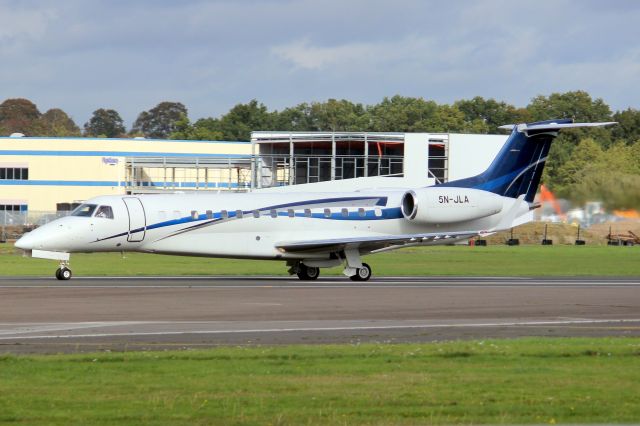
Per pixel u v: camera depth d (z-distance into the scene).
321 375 37.38
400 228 98.69
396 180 105.88
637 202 152.00
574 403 32.59
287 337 49.22
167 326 53.25
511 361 40.84
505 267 116.12
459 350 43.38
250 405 32.09
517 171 101.56
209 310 61.59
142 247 90.50
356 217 96.94
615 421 30.30
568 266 118.38
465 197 98.88
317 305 65.56
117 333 50.03
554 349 43.72
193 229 91.19
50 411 31.11
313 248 92.56
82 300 66.94
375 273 104.88
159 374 37.38
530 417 30.73
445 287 82.88
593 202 152.00
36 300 66.69
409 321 57.06
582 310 64.19
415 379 36.59
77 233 87.25
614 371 38.41
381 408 31.78
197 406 31.83
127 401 32.50
